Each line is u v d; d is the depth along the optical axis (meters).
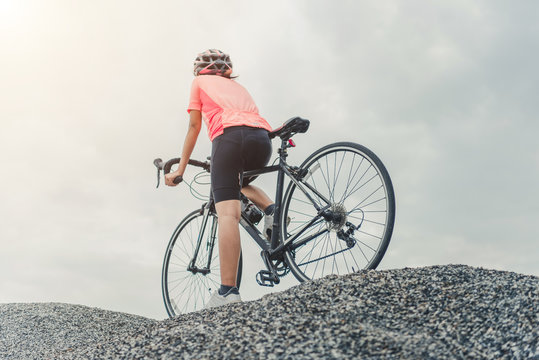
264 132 3.20
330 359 1.91
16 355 3.78
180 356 2.11
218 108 3.20
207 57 3.42
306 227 3.06
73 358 2.47
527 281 2.45
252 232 3.39
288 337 2.11
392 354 1.93
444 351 1.98
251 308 2.50
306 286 2.63
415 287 2.49
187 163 3.38
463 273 2.60
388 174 2.79
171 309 3.96
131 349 2.33
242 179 3.14
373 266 2.78
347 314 2.28
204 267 3.78
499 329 2.11
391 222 2.73
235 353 2.04
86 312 4.87
